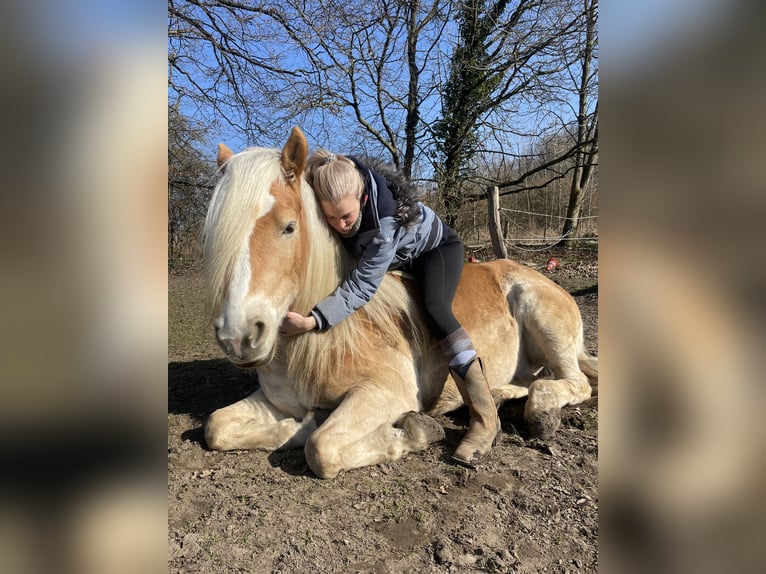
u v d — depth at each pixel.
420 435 2.31
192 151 7.25
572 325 2.93
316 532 1.75
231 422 2.38
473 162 11.90
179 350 4.63
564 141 12.19
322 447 2.08
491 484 2.07
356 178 2.17
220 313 1.83
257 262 1.87
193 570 1.55
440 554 1.63
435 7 10.96
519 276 3.01
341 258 2.34
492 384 2.85
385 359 2.44
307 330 2.20
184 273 9.17
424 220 2.51
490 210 7.09
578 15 10.02
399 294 2.56
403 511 1.88
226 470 2.18
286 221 1.95
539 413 2.50
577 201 12.51
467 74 11.31
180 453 2.34
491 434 2.37
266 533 1.74
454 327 2.43
